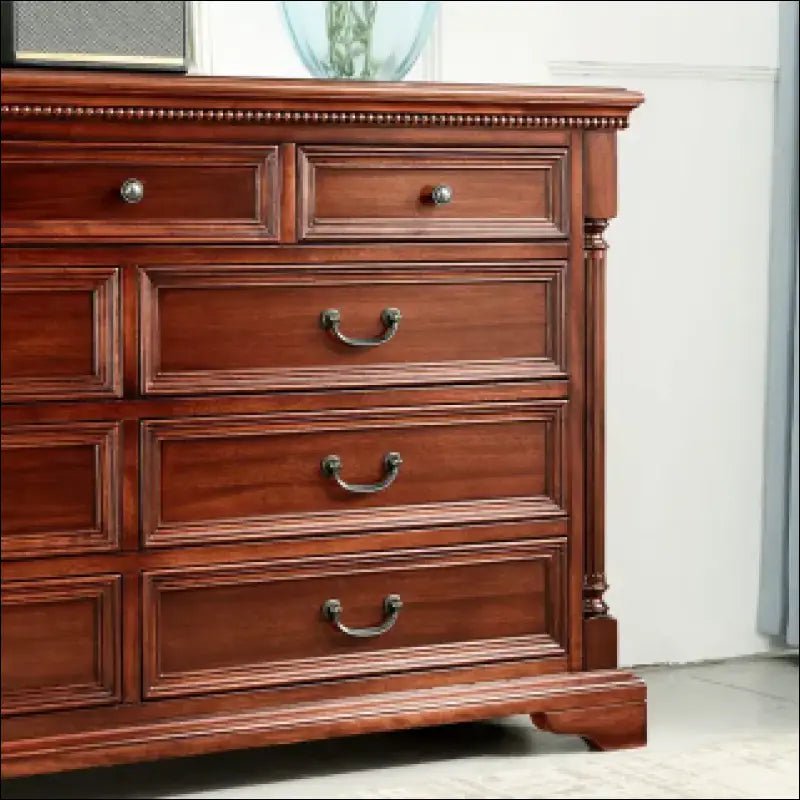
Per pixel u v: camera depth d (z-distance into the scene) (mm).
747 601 3176
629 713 2527
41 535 2178
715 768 2459
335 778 2412
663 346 3062
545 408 2434
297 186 2268
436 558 2383
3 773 2158
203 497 2256
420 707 2363
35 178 2139
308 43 2572
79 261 2166
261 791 2350
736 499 3148
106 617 2215
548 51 2941
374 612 2355
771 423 3117
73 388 2176
